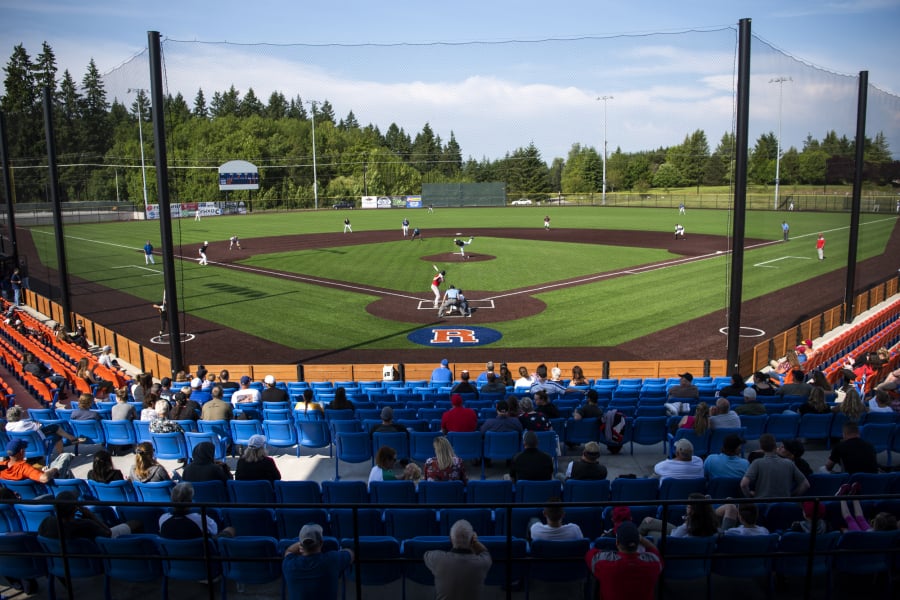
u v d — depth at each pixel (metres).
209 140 101.06
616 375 20.50
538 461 9.51
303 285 37.19
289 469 12.87
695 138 122.88
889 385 14.48
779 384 18.17
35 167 56.28
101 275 42.25
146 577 7.59
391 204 108.94
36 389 19.03
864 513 8.67
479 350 24.20
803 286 35.66
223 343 25.72
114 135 66.25
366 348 24.73
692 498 7.31
